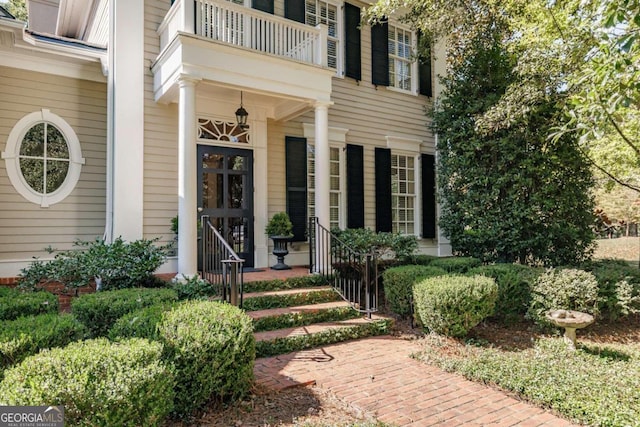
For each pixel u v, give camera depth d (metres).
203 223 5.83
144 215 6.46
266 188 7.65
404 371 4.27
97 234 6.83
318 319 5.59
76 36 10.58
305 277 6.45
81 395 2.23
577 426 3.19
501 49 8.27
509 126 7.27
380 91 9.48
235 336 3.34
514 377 3.94
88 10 8.88
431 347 5.00
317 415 3.24
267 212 7.68
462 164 8.43
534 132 7.65
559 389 3.66
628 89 4.04
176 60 5.66
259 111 7.61
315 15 8.59
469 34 8.52
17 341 2.85
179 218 5.68
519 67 6.72
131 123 6.38
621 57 3.89
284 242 7.43
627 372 4.14
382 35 9.50
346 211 8.73
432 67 10.52
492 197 8.03
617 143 8.99
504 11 7.96
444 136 9.02
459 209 8.77
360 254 6.34
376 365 4.42
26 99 6.32
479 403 3.57
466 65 8.65
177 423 3.04
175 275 6.39
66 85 6.64
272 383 3.81
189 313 3.48
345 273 6.87
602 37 5.16
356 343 5.21
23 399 2.14
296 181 8.04
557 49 6.25
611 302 5.90
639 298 5.80
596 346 5.11
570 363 4.39
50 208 6.46
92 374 2.38
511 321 6.13
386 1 7.68
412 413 3.34
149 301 4.30
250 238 7.45
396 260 7.86
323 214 6.86
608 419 3.13
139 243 5.80
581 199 7.96
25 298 4.18
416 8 8.21
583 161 7.80
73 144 6.66
